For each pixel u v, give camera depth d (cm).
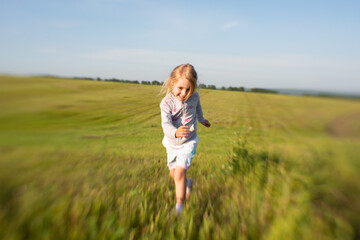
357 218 97
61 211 165
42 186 273
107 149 732
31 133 695
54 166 407
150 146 838
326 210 111
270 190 169
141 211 184
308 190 125
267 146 253
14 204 195
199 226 173
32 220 161
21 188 262
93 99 2036
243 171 244
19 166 392
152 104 2444
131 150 716
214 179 278
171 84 237
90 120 1441
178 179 221
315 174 114
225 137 997
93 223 155
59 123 1097
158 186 267
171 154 249
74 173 354
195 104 251
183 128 212
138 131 1392
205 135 1177
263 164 222
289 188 149
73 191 238
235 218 165
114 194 230
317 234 110
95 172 363
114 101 2283
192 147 241
